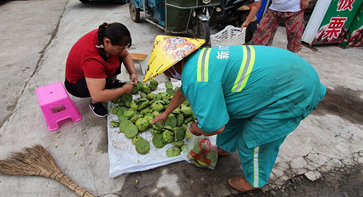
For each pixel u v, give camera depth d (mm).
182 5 4051
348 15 4812
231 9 4965
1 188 1960
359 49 5180
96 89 2205
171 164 2207
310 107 1424
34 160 2121
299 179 2145
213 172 2150
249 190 1983
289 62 1300
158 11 4879
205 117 1268
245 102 1366
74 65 2307
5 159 2193
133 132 2387
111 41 1941
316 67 4230
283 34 5922
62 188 1974
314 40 5051
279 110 1336
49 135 2514
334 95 3412
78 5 8320
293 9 3395
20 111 2852
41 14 7094
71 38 5164
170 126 2432
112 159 2127
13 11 7496
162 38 1412
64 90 2605
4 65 3934
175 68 1406
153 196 1939
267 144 1483
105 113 2779
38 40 5059
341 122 2867
